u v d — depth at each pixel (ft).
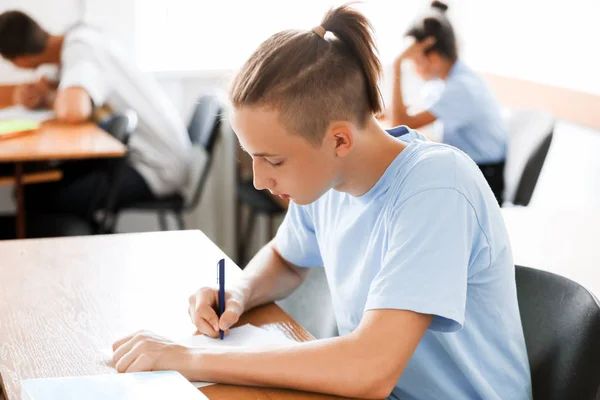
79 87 10.52
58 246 5.27
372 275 3.95
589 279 5.53
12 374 3.61
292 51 3.41
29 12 11.54
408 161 3.76
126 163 10.56
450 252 3.48
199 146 11.41
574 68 11.24
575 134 11.19
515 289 4.00
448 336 3.81
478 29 13.41
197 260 5.08
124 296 4.48
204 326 4.06
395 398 4.04
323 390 3.41
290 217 4.71
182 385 3.40
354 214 4.04
